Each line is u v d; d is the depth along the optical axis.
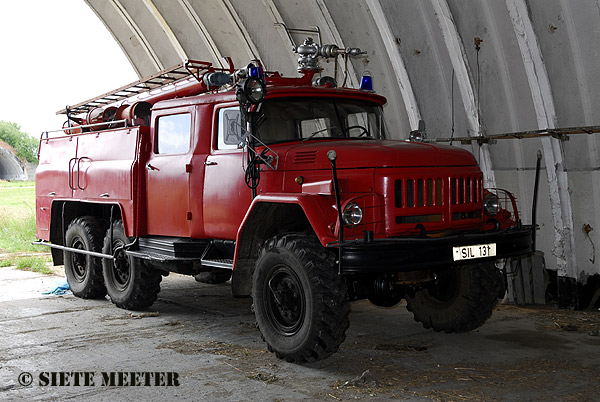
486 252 5.07
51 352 5.58
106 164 7.48
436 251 4.79
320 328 4.80
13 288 9.07
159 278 7.26
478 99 8.08
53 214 8.71
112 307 7.63
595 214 7.27
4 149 43.06
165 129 6.74
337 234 4.71
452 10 8.09
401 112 9.62
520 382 4.61
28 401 4.36
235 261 5.50
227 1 11.05
